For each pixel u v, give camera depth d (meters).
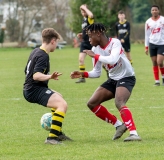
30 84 20.61
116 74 21.52
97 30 20.84
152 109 29.59
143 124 25.06
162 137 21.64
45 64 20.27
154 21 40.16
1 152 19.23
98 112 21.80
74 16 116.00
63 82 45.03
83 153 18.61
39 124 25.70
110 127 24.61
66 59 77.38
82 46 43.97
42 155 18.48
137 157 17.84
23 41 145.12
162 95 35.41
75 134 22.98
